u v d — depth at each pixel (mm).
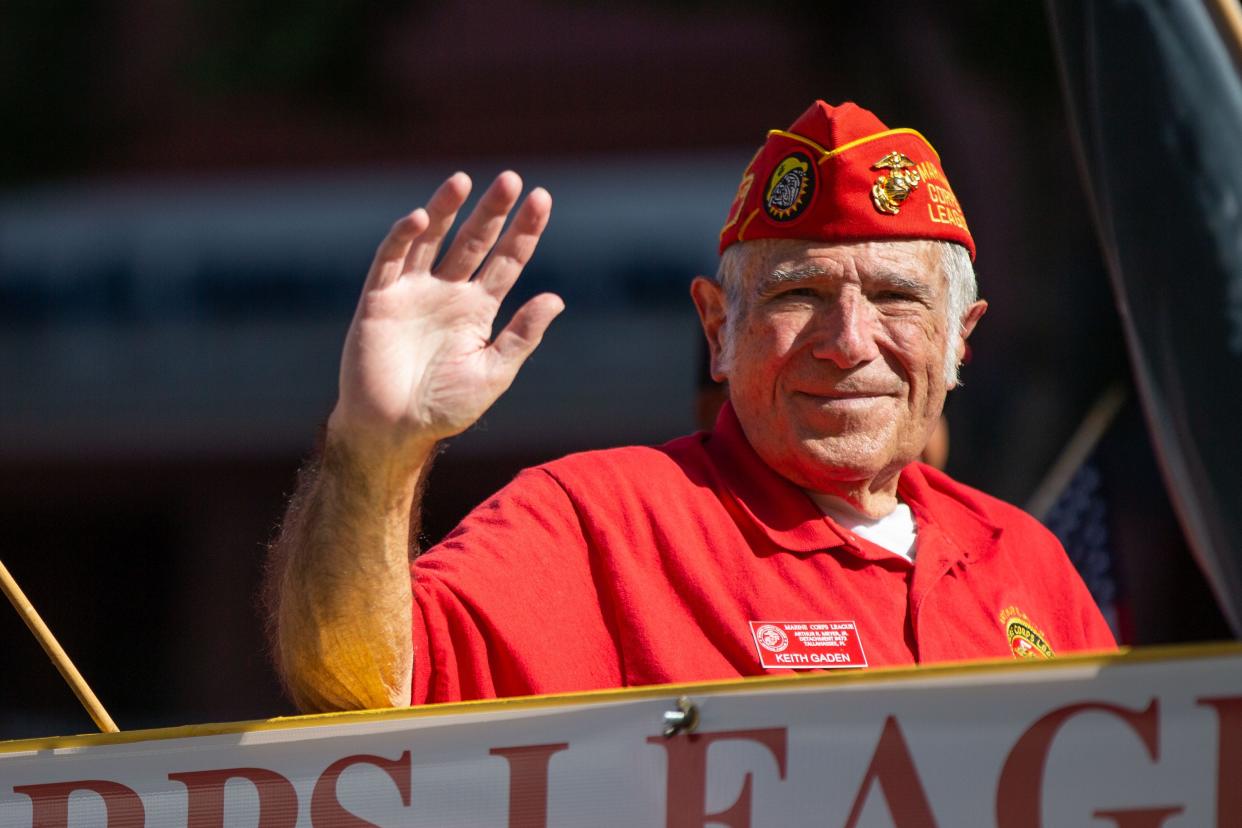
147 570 55438
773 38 53219
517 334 7859
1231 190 7270
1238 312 7152
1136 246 7359
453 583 8633
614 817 7594
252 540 54875
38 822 7816
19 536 55688
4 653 54406
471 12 53656
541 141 53938
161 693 54750
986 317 28344
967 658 9484
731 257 9805
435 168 53969
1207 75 7410
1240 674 7156
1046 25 26484
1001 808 7293
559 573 8984
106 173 51844
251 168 53812
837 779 7441
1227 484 7047
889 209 9461
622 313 52844
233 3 32469
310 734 7785
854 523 9766
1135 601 32594
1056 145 27594
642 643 8883
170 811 7793
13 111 35281
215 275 54344
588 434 52688
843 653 9078
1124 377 17266
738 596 9148
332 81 32906
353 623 7953
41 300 54531
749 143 53500
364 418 7691
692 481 9578
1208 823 7137
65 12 35625
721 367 9992
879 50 28859
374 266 7770
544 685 8648
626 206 53062
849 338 9305
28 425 54312
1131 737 7223
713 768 7543
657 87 53562
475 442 52469
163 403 54469
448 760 7707
